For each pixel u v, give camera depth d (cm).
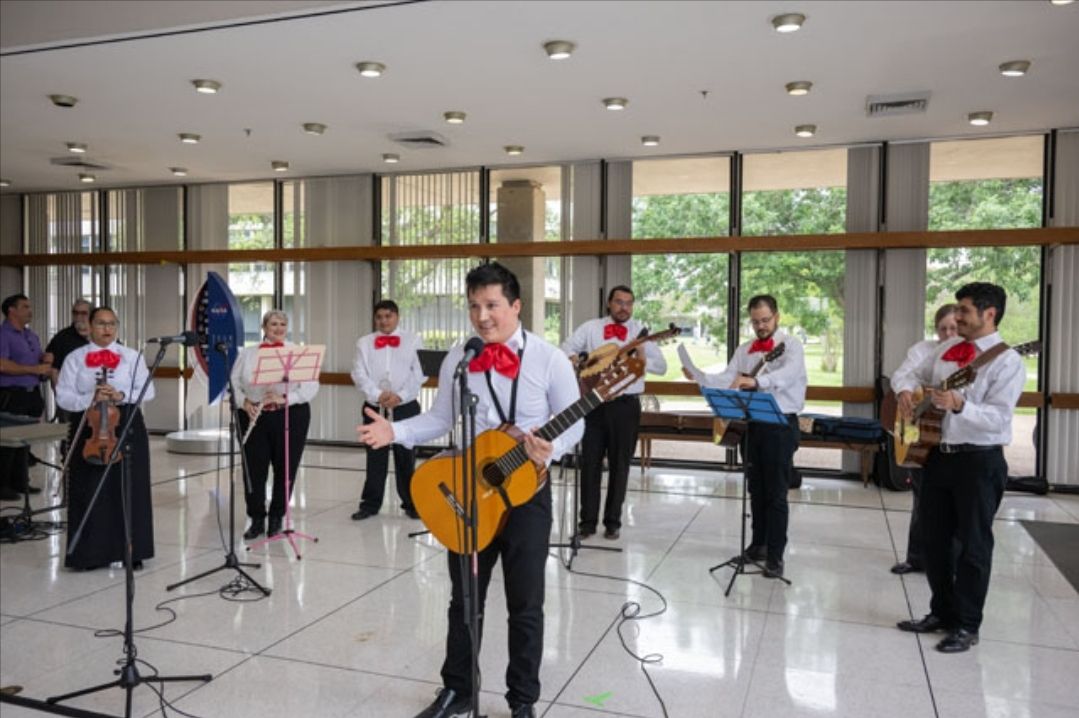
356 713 296
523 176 834
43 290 997
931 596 399
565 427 266
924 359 394
